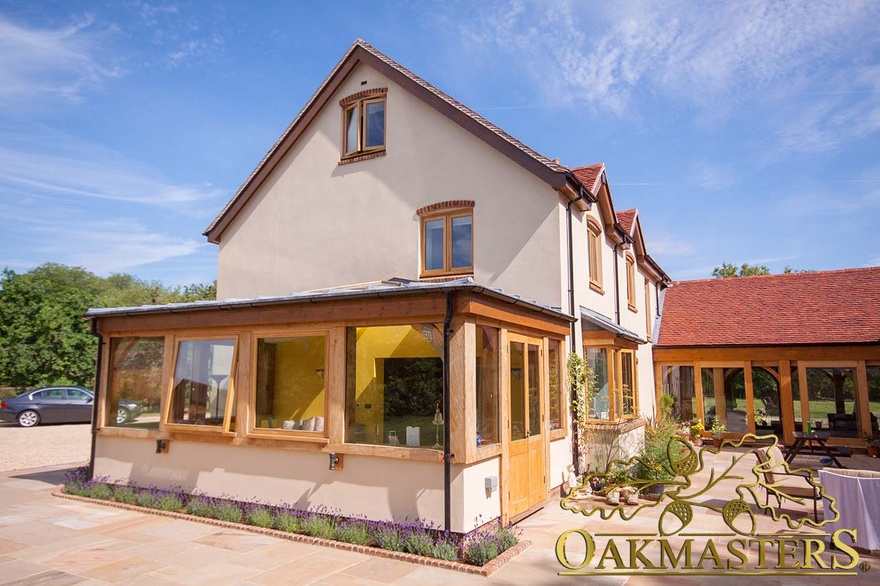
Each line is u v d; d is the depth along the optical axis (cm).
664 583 655
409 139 1354
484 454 793
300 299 884
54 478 1304
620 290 1683
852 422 1927
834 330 2000
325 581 650
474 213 1252
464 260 1269
